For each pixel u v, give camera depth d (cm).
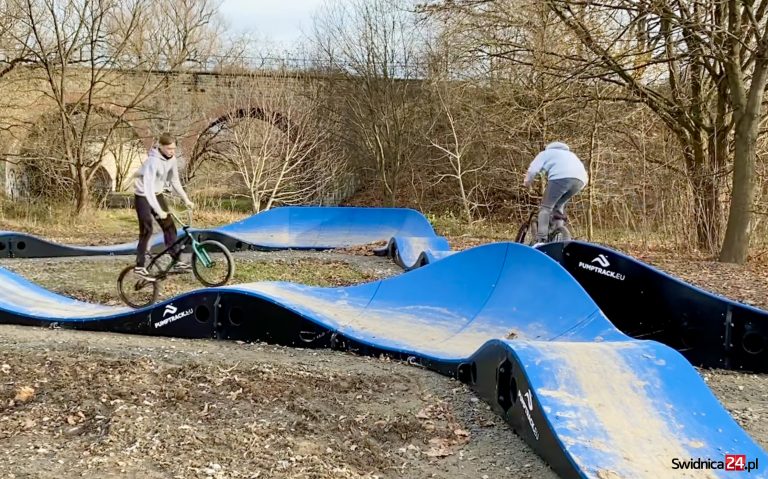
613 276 664
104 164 3156
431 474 357
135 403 421
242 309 632
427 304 708
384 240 1648
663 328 624
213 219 2525
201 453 358
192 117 2839
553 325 582
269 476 337
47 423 390
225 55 2944
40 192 2573
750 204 1308
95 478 323
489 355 455
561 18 1506
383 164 2939
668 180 1700
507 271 684
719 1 1308
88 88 2416
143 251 838
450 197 2689
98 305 816
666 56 1529
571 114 1880
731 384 531
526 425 389
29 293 807
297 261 1298
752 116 1286
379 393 480
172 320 648
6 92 2300
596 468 322
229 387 462
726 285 1025
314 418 418
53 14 2175
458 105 2547
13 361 500
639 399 375
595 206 1972
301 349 609
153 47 2581
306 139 2834
